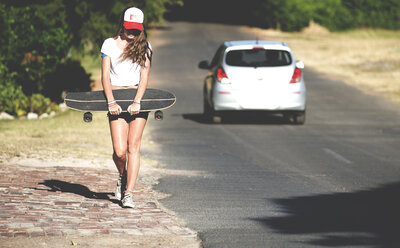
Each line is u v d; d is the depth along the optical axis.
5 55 54.69
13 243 15.06
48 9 60.03
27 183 22.67
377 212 19.98
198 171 27.92
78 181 23.67
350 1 188.88
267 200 21.77
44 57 56.34
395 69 95.19
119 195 20.33
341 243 16.14
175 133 41.59
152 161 30.34
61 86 62.25
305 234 17.05
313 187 24.45
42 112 54.03
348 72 92.56
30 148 31.73
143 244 15.58
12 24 54.97
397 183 25.48
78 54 67.56
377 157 32.69
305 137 40.19
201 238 16.45
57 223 17.06
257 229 17.55
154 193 22.52
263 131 42.78
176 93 69.56
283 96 44.53
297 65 45.12
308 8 178.38
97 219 17.78
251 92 44.50
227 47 45.62
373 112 55.03
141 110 18.61
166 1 70.06
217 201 21.42
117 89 18.59
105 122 47.72
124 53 18.38
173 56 112.38
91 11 65.06
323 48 133.50
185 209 20.03
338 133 42.22
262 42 45.75
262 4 179.75
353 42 148.50
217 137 39.88
